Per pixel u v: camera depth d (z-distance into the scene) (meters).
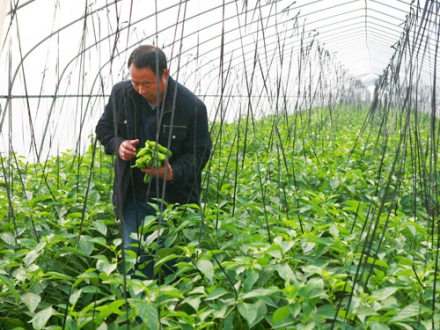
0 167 6.65
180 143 4.50
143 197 4.54
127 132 4.50
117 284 3.26
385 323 2.92
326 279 3.07
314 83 19.03
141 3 8.01
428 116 17.42
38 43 7.03
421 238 4.28
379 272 3.36
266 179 6.00
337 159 7.86
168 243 3.94
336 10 12.40
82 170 6.74
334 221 4.59
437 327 2.87
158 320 2.87
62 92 9.25
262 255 3.39
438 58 15.03
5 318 3.30
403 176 5.87
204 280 3.57
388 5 11.67
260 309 3.00
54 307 3.75
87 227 4.52
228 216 4.56
